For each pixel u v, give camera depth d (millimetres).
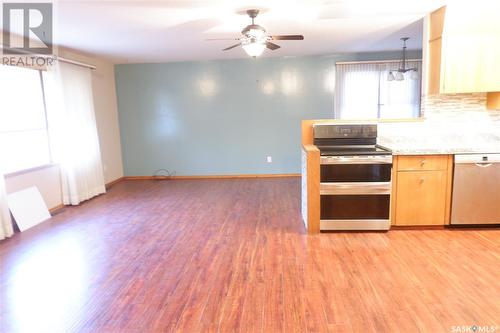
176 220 4309
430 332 2037
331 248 3287
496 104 3715
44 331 2156
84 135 5395
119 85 6887
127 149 7051
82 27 3930
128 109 6957
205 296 2506
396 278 2676
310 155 3555
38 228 4133
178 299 2479
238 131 6922
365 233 3646
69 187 5094
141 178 7098
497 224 3643
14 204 4109
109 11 3375
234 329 2117
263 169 7020
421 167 3555
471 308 2258
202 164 7051
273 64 6668
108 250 3408
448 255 3051
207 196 5516
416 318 2170
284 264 2980
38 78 4734
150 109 6941
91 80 5801
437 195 3596
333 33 4762
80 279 2820
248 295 2500
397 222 3678
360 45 5719
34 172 4527
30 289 2676
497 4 3381
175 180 6926
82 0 3020
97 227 4125
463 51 3551
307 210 3678
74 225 4223
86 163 5434
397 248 3234
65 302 2480
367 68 6566
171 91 6863
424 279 2646
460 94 3879
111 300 2490
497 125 3908
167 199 5391
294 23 4168
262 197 5348
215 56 6305
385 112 6668
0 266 3102
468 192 3545
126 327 2170
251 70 6711
